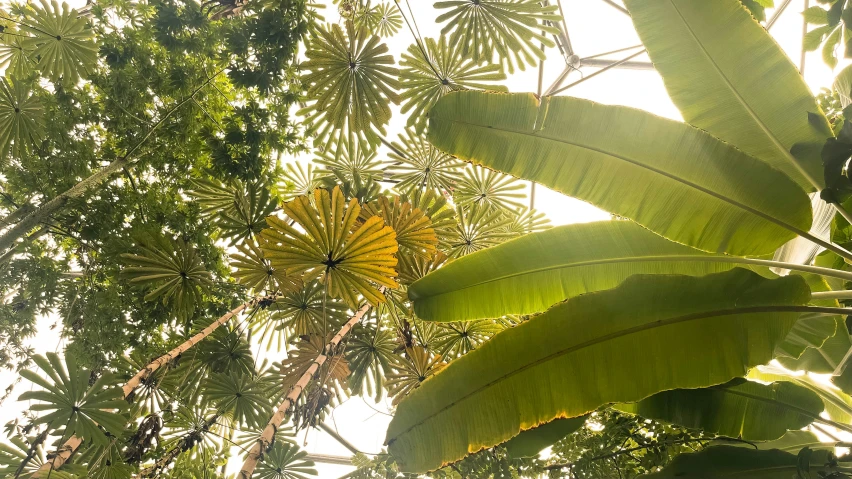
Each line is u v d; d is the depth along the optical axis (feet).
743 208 4.96
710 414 6.40
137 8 14.14
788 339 6.26
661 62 5.29
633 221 5.73
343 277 7.89
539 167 5.15
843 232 5.98
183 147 14.23
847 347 7.13
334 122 11.44
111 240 12.30
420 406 5.30
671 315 4.95
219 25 14.44
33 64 13.41
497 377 5.16
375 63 10.45
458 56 11.49
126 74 13.48
